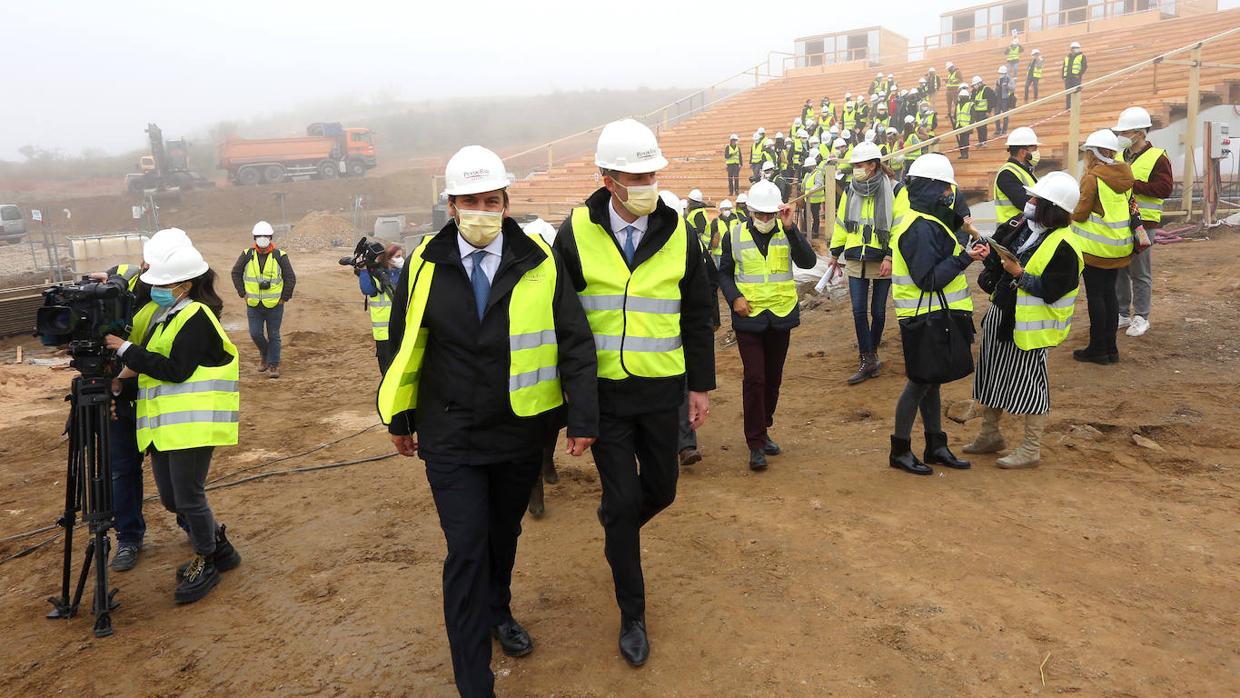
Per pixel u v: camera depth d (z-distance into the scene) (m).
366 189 46.31
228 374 4.58
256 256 10.77
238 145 46.19
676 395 3.64
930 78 25.34
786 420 7.16
